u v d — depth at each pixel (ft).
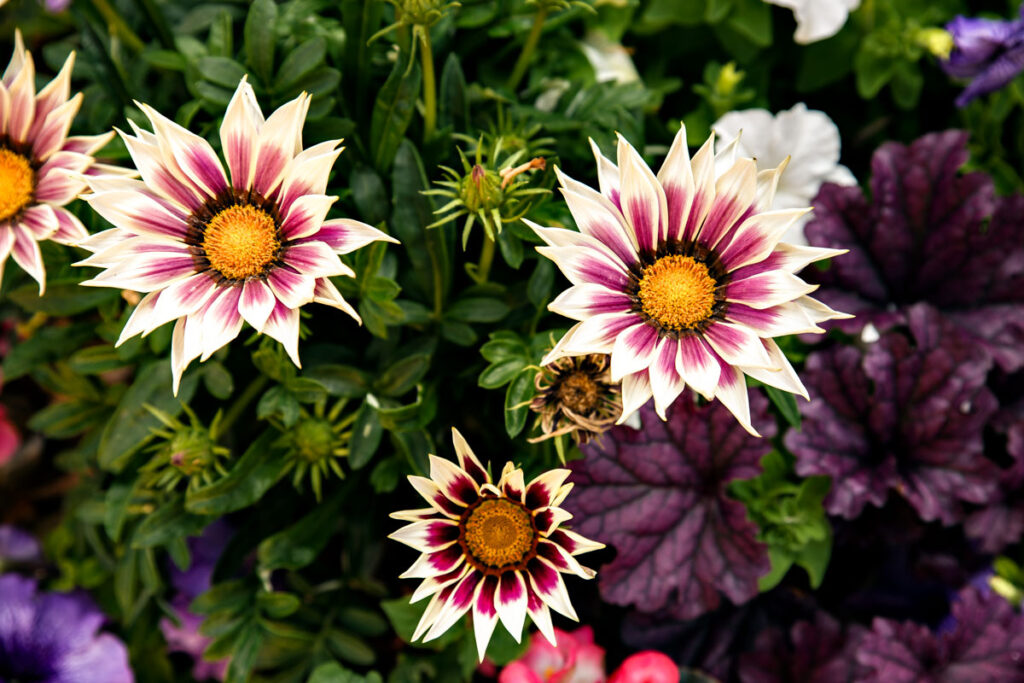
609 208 1.32
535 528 1.37
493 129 1.57
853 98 1.94
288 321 1.31
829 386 1.70
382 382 1.53
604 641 1.75
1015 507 1.74
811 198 1.78
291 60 1.53
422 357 1.52
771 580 1.68
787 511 1.66
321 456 1.54
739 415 1.31
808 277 1.75
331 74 1.53
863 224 1.74
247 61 1.52
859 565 1.79
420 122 1.60
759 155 1.79
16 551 1.93
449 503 1.37
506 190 1.38
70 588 1.87
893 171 1.74
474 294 1.55
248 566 1.74
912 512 1.73
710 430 1.62
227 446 1.69
